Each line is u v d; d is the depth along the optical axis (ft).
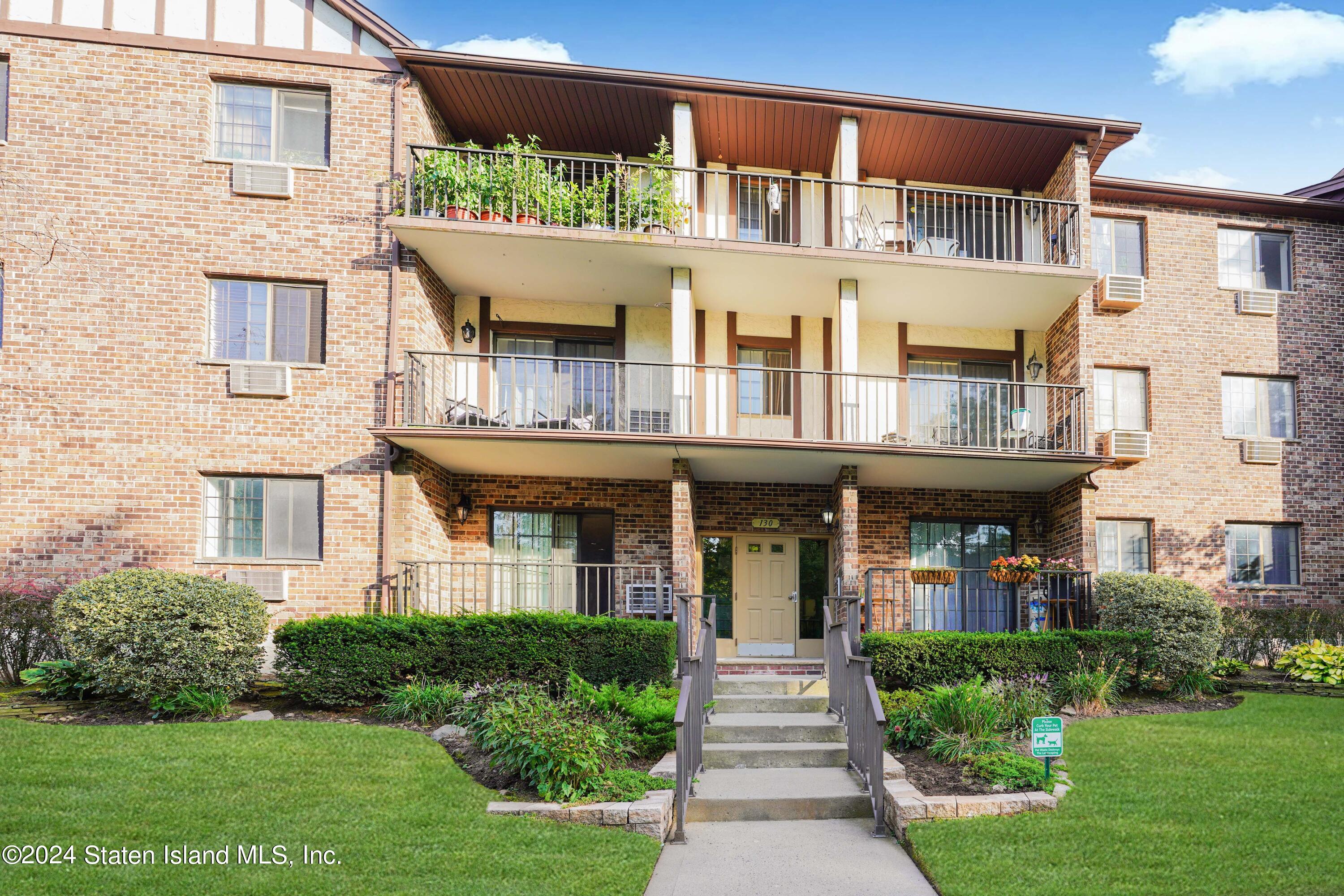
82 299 38.52
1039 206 49.55
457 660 32.73
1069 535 44.86
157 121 39.68
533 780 23.56
